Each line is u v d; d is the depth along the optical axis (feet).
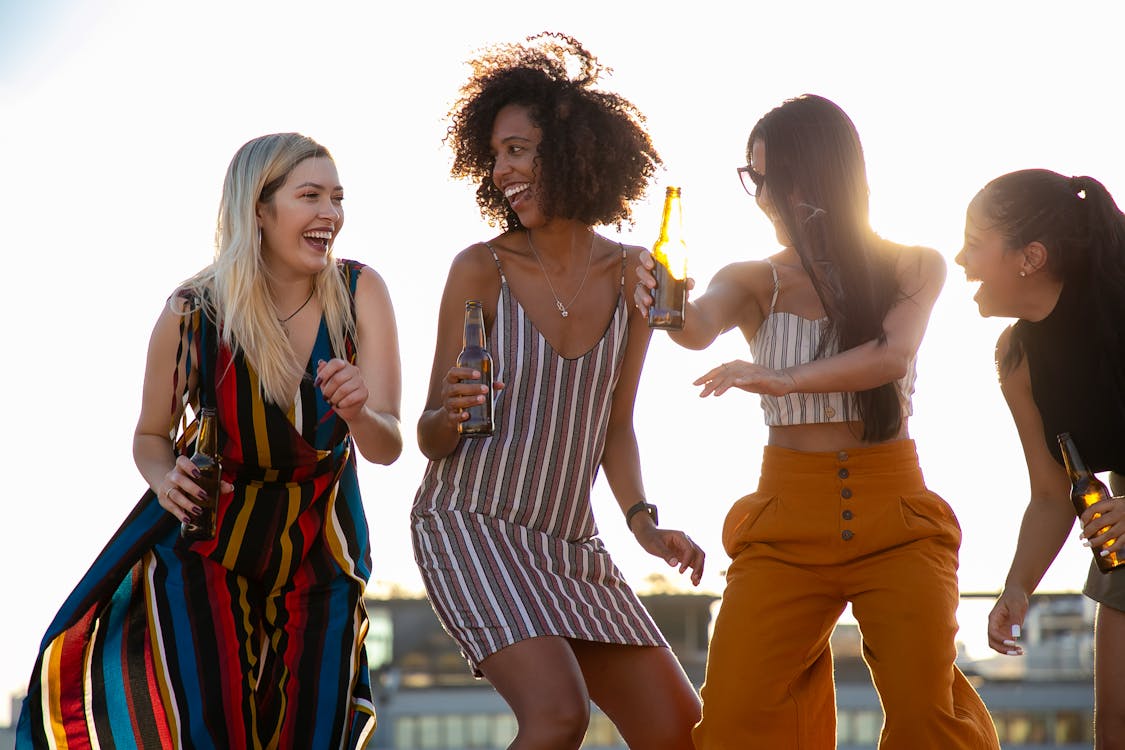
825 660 12.07
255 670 11.07
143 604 11.24
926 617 11.26
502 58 13.24
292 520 11.38
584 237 12.77
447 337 12.51
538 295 12.44
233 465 11.37
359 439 11.25
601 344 12.50
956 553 11.80
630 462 13.16
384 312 11.98
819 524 11.59
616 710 12.46
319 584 11.43
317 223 11.45
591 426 12.48
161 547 11.32
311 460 11.42
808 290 12.09
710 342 11.94
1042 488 12.25
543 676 11.34
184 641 10.95
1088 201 11.36
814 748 11.92
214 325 11.46
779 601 11.64
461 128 13.11
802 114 11.82
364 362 11.89
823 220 11.68
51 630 11.07
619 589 12.61
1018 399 12.16
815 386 11.09
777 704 11.59
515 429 12.20
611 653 12.40
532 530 12.25
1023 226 11.34
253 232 11.41
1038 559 12.12
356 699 11.28
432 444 12.25
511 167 12.37
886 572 11.49
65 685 11.02
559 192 12.24
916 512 11.60
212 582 11.10
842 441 11.76
